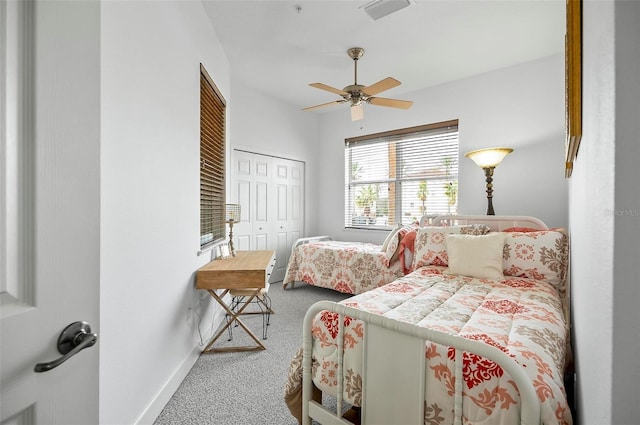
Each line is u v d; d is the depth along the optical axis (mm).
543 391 898
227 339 2553
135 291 1421
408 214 4086
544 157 3078
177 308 1893
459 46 2887
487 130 3400
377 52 3010
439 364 1047
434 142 3867
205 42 2436
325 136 4969
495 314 1459
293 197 4711
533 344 1125
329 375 1325
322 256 3811
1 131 493
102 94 1194
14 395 483
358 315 1186
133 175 1413
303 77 3648
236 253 3002
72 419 583
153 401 1566
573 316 1614
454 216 3082
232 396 1777
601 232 568
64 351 565
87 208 627
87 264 625
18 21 517
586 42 806
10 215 500
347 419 1343
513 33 2664
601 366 549
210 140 2707
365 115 4477
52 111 558
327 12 2410
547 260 2146
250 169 4055
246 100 3932
